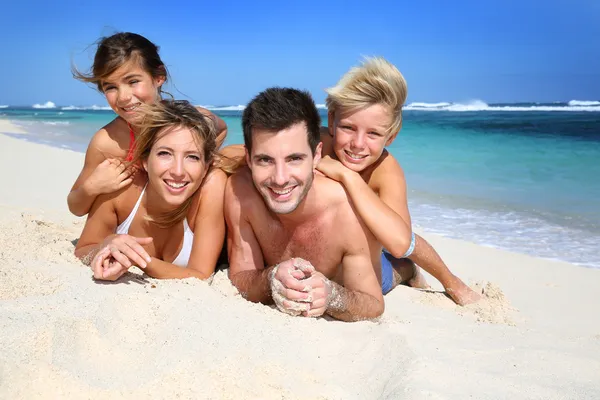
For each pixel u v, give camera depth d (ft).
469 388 7.66
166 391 6.81
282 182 9.80
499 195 26.78
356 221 10.75
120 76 12.34
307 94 10.19
